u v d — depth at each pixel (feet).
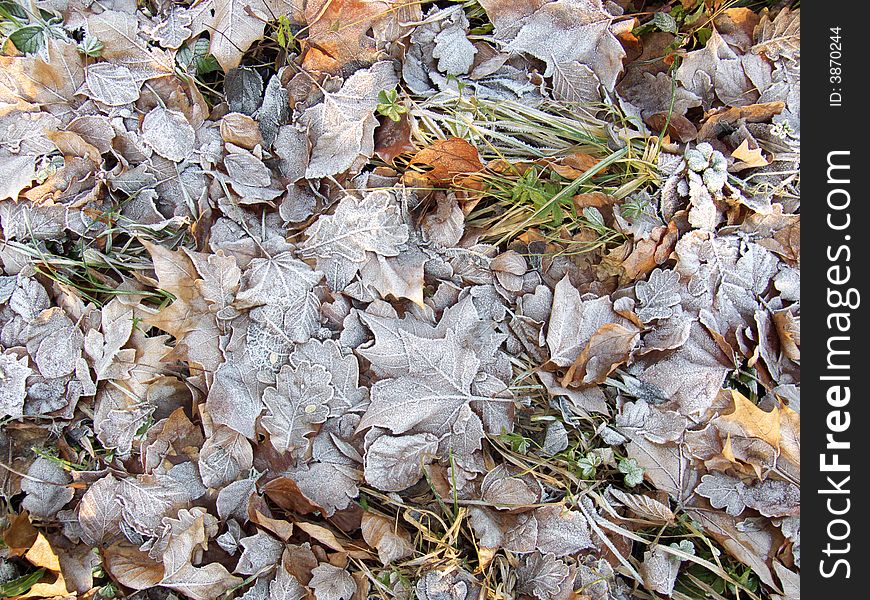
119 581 2.73
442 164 2.95
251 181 2.96
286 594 2.74
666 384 2.98
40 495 2.84
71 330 2.89
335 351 2.89
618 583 2.93
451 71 3.12
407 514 2.85
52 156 2.96
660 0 3.29
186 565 2.71
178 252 2.84
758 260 3.03
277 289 2.90
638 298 3.01
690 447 2.94
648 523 2.96
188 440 2.88
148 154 2.96
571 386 2.99
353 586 2.79
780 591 2.87
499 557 2.86
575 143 3.14
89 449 2.87
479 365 2.94
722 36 3.24
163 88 3.01
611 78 3.15
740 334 2.99
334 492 2.85
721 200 3.04
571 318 2.99
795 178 3.06
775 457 2.89
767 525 2.92
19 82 2.92
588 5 3.09
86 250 2.93
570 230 3.12
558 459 2.96
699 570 2.98
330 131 3.00
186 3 3.07
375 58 3.04
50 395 2.87
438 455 2.90
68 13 3.02
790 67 3.15
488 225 3.09
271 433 2.83
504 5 3.10
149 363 2.90
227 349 2.87
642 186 3.09
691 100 3.17
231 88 3.04
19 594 2.70
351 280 2.94
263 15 3.02
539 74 3.16
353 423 2.89
